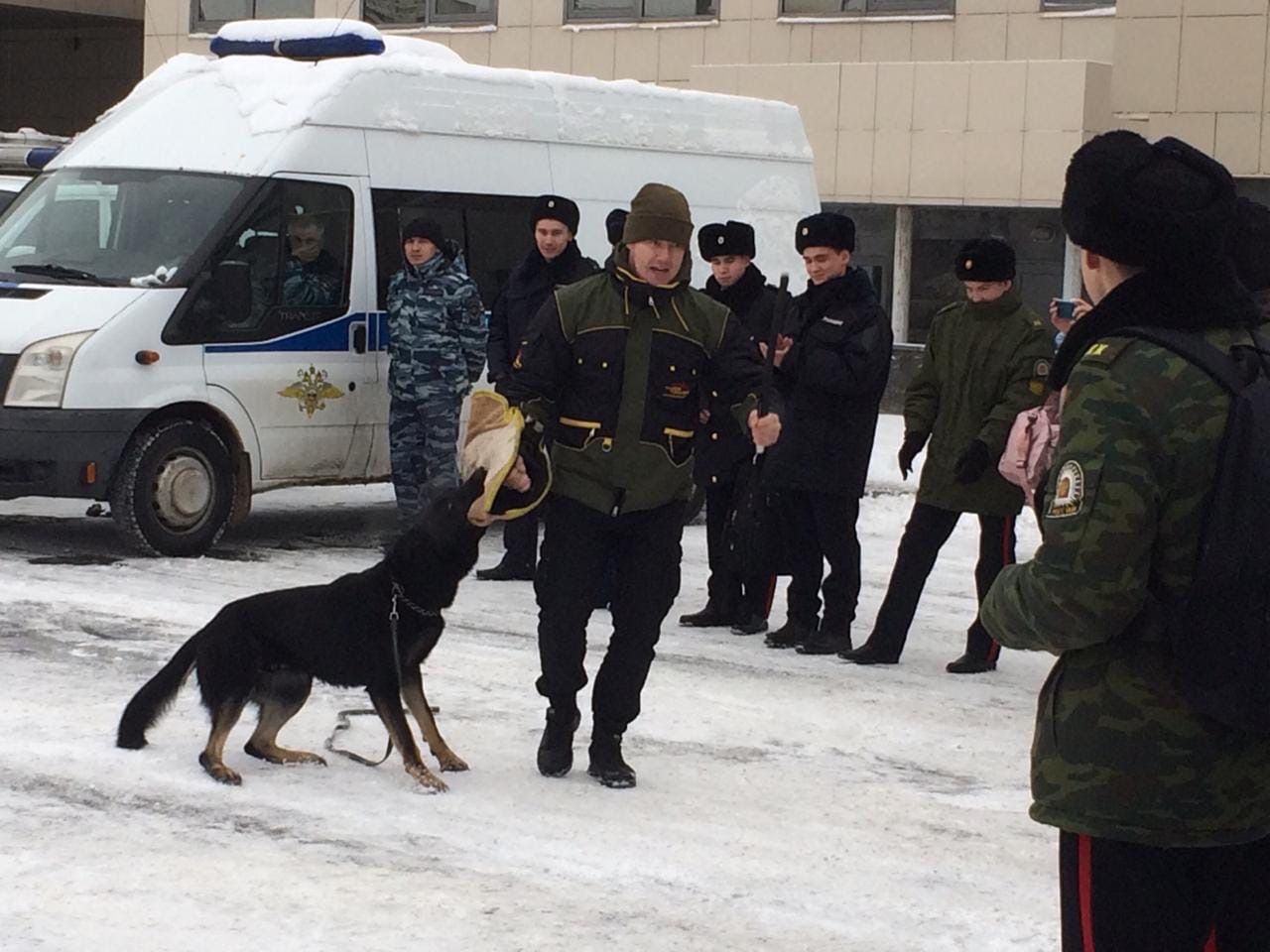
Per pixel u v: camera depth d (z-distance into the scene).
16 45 33.62
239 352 10.56
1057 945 4.83
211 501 10.55
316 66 11.23
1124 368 3.04
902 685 7.96
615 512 5.96
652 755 6.58
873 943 4.79
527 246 11.99
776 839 5.65
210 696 5.98
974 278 7.98
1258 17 18.75
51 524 11.58
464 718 6.96
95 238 10.88
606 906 4.98
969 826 5.88
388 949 4.59
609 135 12.49
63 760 6.18
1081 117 19.16
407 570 5.86
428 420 10.55
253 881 5.07
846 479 8.37
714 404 6.24
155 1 25.48
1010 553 8.23
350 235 11.05
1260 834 3.08
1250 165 18.91
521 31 23.05
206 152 10.98
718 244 8.59
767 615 9.05
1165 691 3.03
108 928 4.67
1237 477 2.98
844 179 20.47
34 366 9.91
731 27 21.77
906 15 20.83
